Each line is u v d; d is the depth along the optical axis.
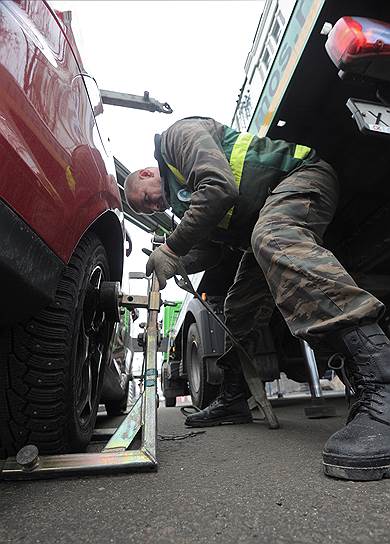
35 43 0.89
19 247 0.70
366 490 0.71
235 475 0.90
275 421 1.70
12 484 0.89
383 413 0.85
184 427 1.99
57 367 0.95
